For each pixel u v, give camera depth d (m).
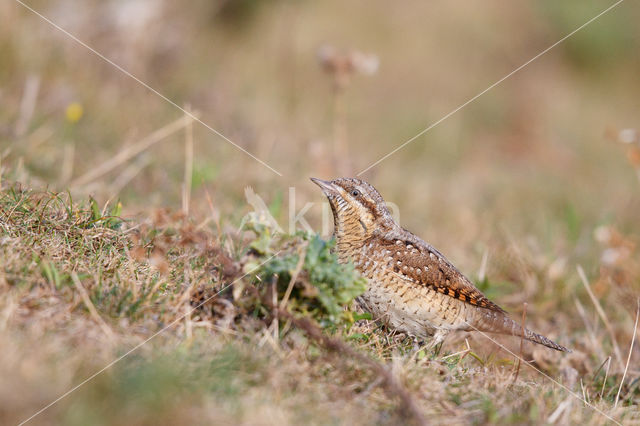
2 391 5.02
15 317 5.91
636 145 11.79
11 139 10.88
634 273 10.45
